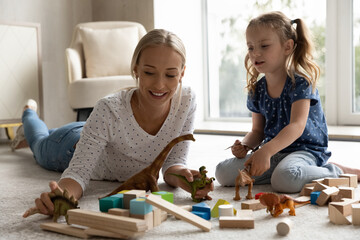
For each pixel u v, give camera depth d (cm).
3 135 300
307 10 302
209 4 357
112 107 116
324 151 137
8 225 91
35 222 93
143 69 106
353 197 101
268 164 109
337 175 128
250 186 109
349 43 288
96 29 304
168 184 129
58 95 339
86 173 109
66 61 281
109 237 81
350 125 291
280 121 135
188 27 351
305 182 118
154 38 105
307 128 132
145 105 117
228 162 130
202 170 108
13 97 276
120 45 299
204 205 93
